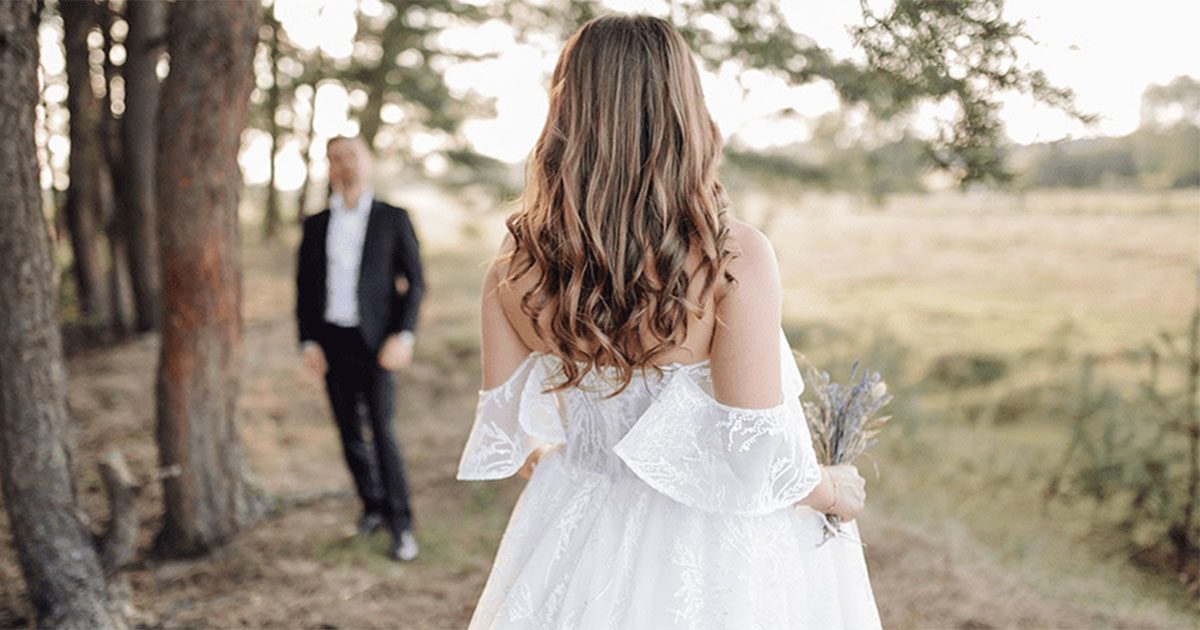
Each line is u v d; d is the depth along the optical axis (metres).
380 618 3.04
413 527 3.90
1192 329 3.96
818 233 13.16
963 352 7.30
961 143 2.26
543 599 1.41
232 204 3.35
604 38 1.25
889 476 4.76
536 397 1.47
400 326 3.51
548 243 1.28
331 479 4.58
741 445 1.25
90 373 6.56
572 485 1.49
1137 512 3.91
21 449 2.55
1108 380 5.12
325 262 3.48
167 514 3.45
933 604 3.19
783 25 2.86
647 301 1.21
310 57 12.01
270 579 3.30
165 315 3.34
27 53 2.38
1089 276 9.14
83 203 7.86
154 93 7.34
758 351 1.23
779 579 1.39
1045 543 3.82
